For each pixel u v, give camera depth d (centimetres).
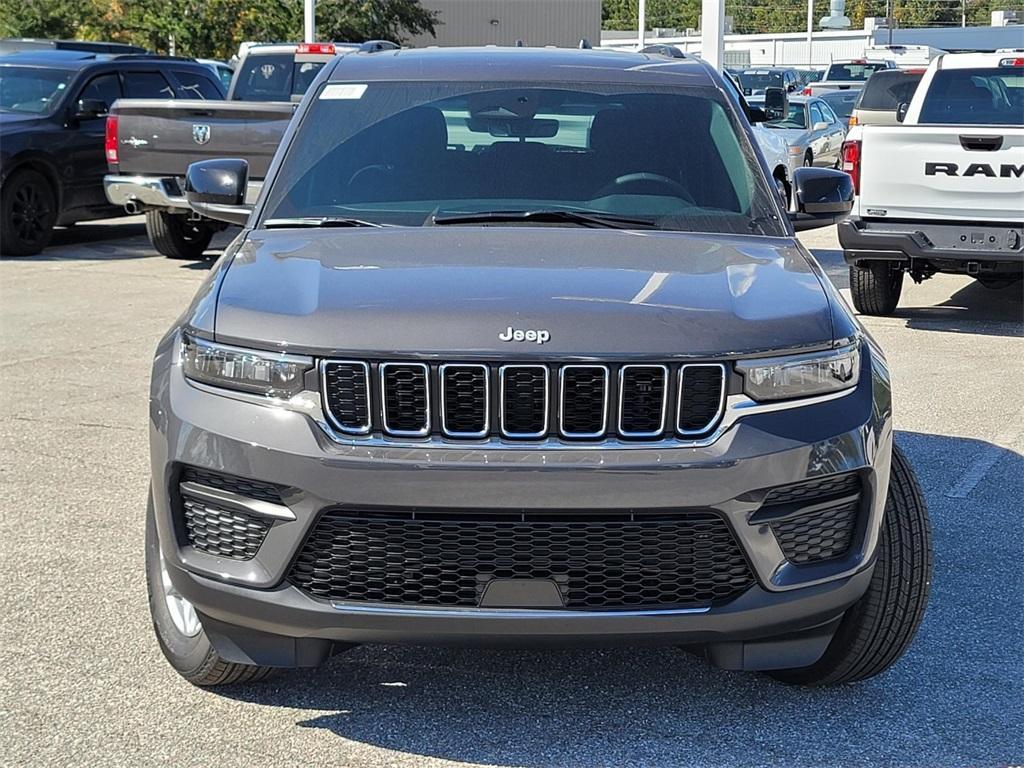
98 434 688
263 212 449
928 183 972
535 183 455
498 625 331
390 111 482
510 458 328
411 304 346
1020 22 5622
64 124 1391
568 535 330
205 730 371
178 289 1176
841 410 349
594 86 497
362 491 326
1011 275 1020
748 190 462
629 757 358
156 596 394
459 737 368
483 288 357
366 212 443
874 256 988
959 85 1122
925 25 8662
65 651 421
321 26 3872
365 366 334
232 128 1188
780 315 355
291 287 366
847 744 367
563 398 331
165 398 358
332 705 386
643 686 402
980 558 515
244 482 340
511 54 525
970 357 901
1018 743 368
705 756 359
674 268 385
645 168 463
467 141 471
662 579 335
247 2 3444
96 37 3319
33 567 495
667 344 336
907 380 829
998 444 681
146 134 1226
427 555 331
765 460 333
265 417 338
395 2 4150
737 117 493
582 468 326
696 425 338
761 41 6319
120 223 1719
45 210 1384
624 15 9781
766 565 338
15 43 1725
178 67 1536
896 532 379
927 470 635
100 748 359
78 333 963
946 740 370
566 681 404
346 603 334
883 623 378
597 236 419
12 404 749
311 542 335
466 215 439
